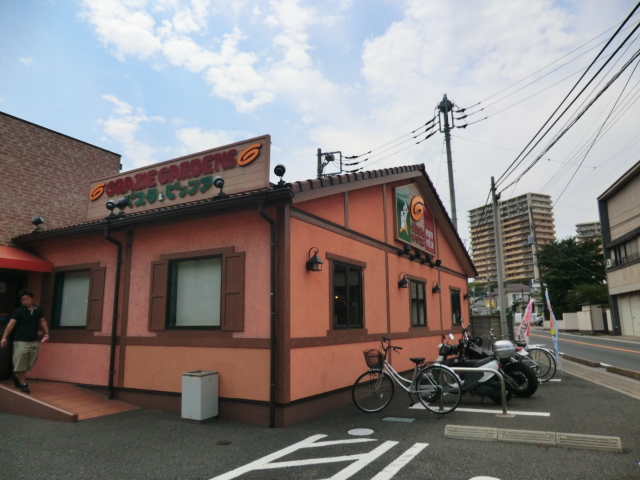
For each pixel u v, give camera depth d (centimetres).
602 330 3500
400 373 1004
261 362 638
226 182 738
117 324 796
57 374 856
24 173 987
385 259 1000
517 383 795
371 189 977
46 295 909
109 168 1196
